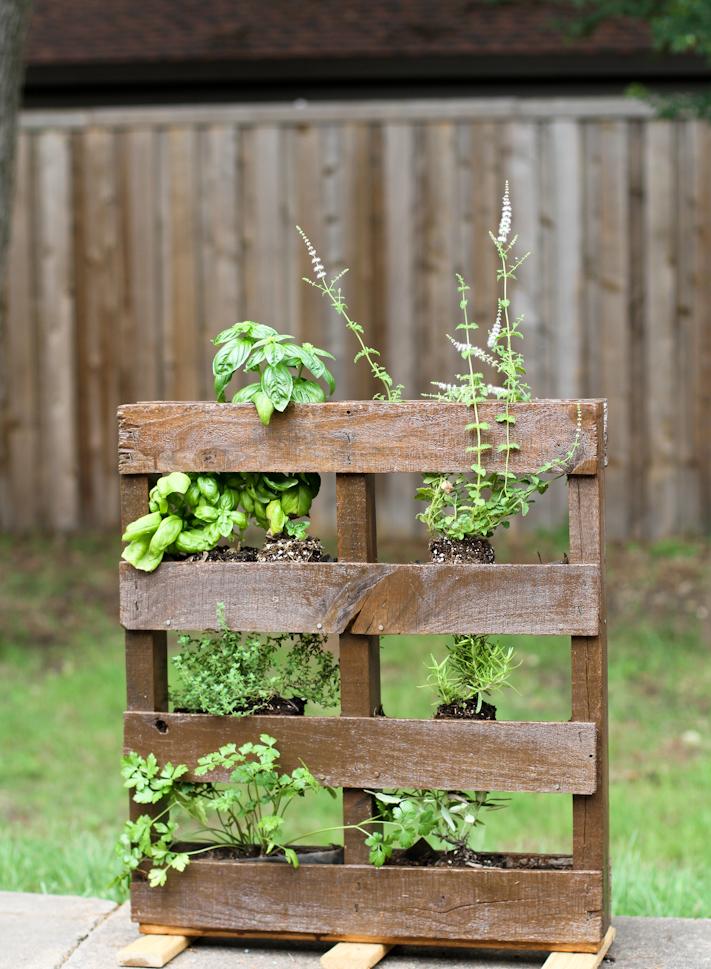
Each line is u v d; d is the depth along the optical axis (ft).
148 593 10.02
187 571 9.96
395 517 28.35
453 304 27.94
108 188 28.63
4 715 20.31
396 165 27.91
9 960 10.06
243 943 10.21
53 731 19.67
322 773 9.77
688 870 13.30
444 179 27.81
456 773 9.55
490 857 9.93
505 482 9.59
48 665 22.94
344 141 28.04
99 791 17.34
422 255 27.96
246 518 10.19
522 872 9.46
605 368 27.81
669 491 27.89
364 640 9.77
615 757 18.57
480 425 9.53
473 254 27.86
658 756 18.56
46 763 18.43
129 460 10.04
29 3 21.17
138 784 9.90
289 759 9.82
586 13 28.89
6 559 28.02
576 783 9.34
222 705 9.84
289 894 9.83
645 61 29.19
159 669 10.21
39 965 9.96
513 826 16.12
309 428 9.82
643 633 23.71
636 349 27.78
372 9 30.73
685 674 21.84
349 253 28.17
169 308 28.71
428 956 9.91
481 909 9.52
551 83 30.25
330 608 9.73
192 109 28.27
